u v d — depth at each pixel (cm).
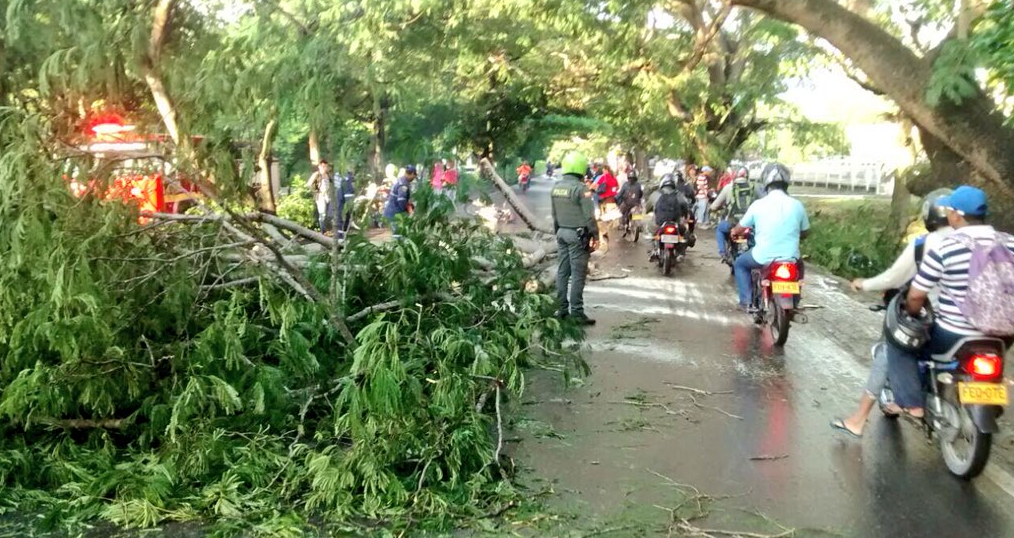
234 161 644
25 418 538
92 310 514
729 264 1420
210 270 653
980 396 515
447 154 770
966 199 534
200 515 469
